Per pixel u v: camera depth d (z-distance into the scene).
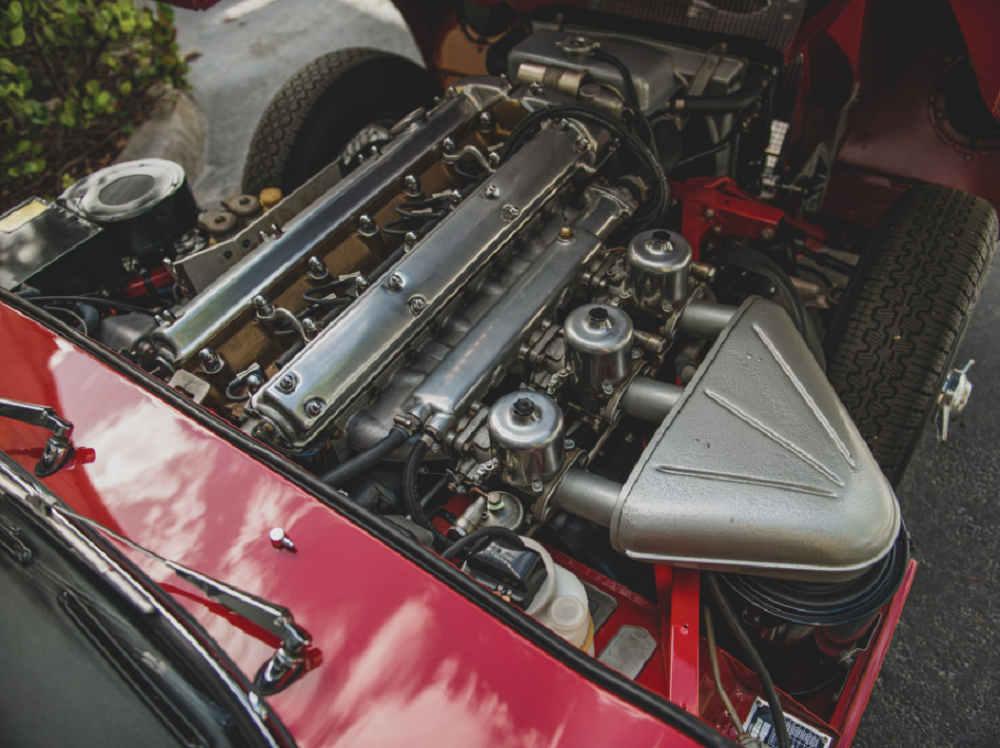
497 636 1.05
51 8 4.29
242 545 1.18
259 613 1.05
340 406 1.54
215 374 1.67
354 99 2.79
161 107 4.82
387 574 1.12
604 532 1.76
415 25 2.99
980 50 2.04
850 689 1.67
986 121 2.54
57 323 1.53
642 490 1.46
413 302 1.65
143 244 2.13
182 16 5.84
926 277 2.02
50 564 1.06
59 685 1.00
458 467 1.58
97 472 1.29
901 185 2.79
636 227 2.10
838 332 2.03
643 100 2.16
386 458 1.59
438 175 2.15
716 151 2.45
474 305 1.83
